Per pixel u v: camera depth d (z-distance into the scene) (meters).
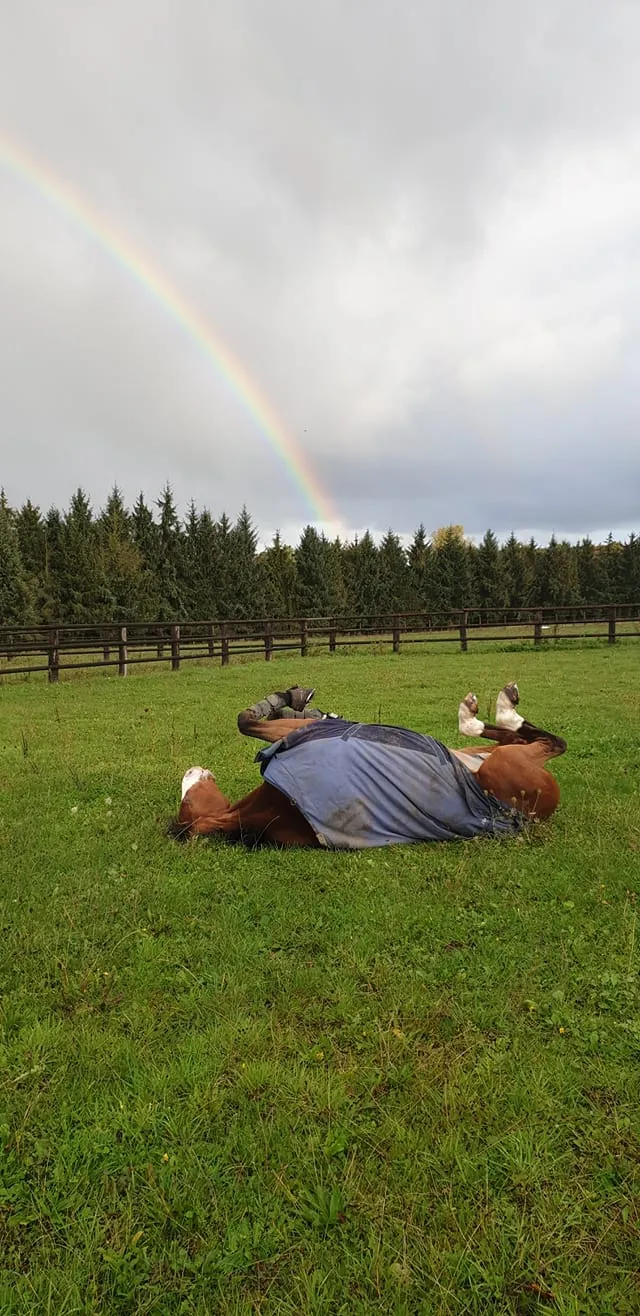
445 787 4.78
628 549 59.00
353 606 54.19
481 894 3.96
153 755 7.88
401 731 4.97
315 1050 2.62
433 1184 2.08
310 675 16.27
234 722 10.08
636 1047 2.62
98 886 4.14
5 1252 1.92
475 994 2.99
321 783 4.66
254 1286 1.81
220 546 50.84
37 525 46.12
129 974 3.21
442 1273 1.81
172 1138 2.27
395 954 3.36
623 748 7.55
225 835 4.94
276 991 3.06
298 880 4.23
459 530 78.38
